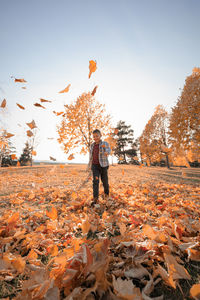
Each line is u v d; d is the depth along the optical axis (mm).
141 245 1172
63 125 10797
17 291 901
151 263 1041
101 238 1356
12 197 3520
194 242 1224
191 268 1069
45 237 1547
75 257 915
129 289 766
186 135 11242
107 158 3307
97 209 2598
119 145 44312
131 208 2564
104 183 3393
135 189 4543
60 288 865
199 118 11117
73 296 726
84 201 2865
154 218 1992
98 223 1833
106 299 747
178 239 1280
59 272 919
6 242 1308
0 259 1010
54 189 4535
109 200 2969
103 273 812
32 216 2104
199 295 723
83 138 11938
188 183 6027
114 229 1675
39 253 1275
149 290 834
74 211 2553
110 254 1099
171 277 856
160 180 7223
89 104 12742
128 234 1359
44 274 892
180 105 13258
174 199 3090
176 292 854
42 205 2764
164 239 1189
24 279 990
